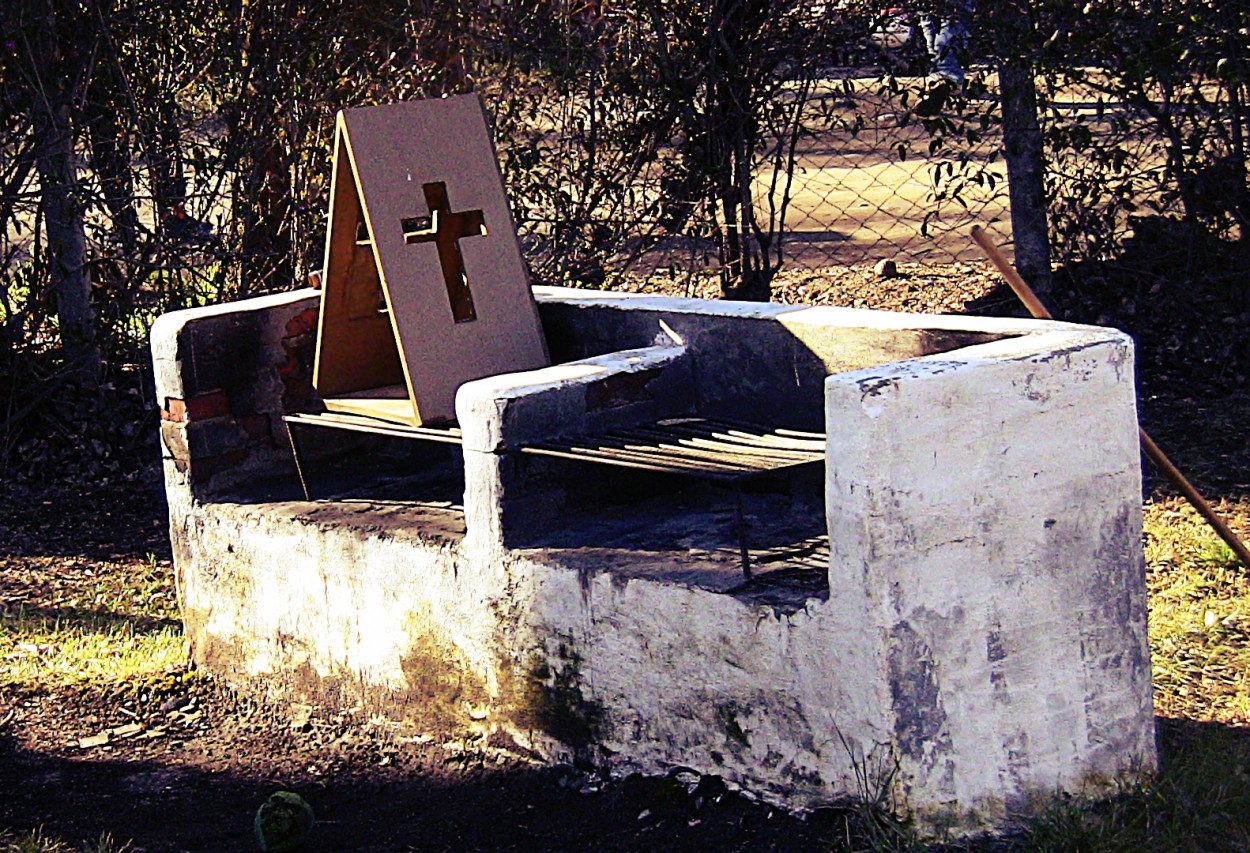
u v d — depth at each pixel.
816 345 4.72
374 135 5.09
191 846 4.29
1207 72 7.79
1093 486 3.91
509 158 8.55
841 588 3.71
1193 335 8.34
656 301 5.38
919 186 13.08
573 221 8.66
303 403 5.74
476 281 5.20
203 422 5.53
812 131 8.62
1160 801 3.91
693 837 3.97
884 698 3.66
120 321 8.62
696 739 4.15
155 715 5.40
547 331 5.69
